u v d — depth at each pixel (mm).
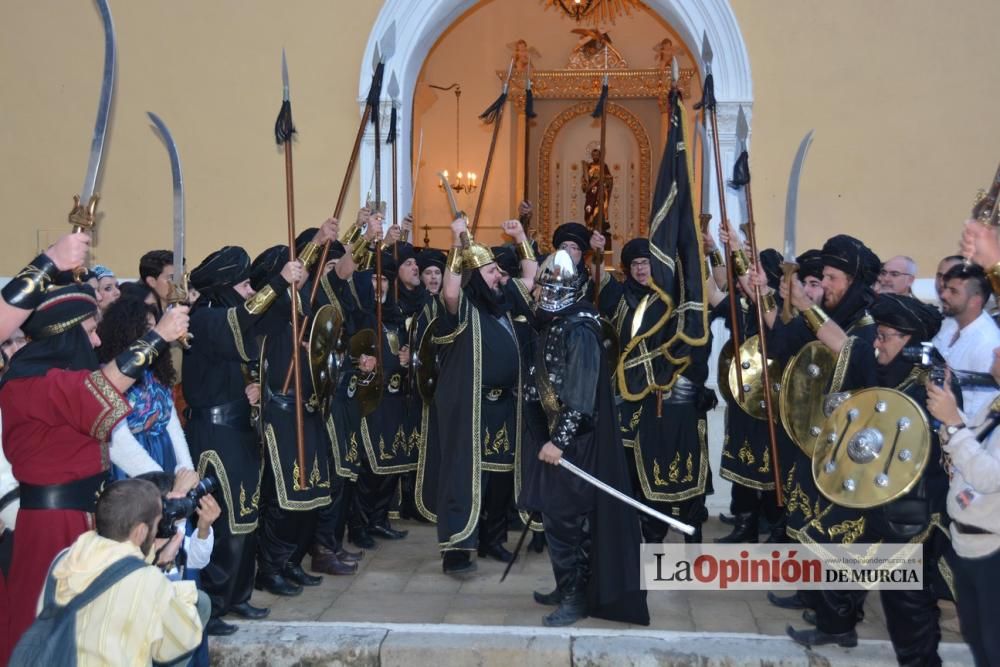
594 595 3998
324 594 4531
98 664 2410
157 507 2639
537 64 14633
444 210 14664
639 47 14508
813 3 7078
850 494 3297
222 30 7434
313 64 7391
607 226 12430
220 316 3777
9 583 2986
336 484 4789
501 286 4645
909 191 7086
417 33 7352
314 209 7430
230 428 3992
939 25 7012
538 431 4098
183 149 7496
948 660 3697
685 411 4758
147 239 7551
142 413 3438
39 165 7625
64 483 2973
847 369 3619
